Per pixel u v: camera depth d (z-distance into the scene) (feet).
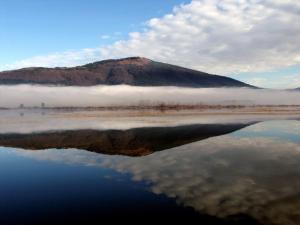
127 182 61.52
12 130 154.40
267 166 70.38
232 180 61.21
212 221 43.98
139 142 107.86
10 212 48.39
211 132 128.67
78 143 110.93
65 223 44.50
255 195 52.95
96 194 55.26
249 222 43.50
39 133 140.26
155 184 59.72
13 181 64.44
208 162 75.51
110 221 44.86
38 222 44.86
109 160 81.35
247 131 129.70
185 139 111.24
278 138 108.37
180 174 66.08
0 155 92.79
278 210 46.78
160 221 44.42
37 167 76.07
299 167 68.64
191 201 51.08
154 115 268.41
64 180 64.23
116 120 212.23
